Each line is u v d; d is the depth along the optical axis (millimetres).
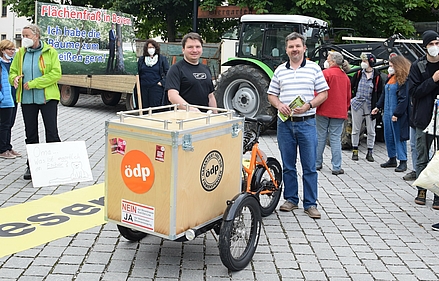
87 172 6676
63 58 8484
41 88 6438
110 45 9164
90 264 4188
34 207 5547
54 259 4254
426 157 6016
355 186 6922
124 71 9406
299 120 5363
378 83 8445
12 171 7027
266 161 5406
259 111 10445
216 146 4129
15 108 7965
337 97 7340
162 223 3863
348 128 9430
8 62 7617
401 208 5977
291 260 4414
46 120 6605
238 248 4242
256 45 11016
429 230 5254
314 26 10844
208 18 16422
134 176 3945
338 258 4488
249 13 14828
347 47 10359
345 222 5426
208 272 4125
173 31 17453
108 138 4043
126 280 3930
